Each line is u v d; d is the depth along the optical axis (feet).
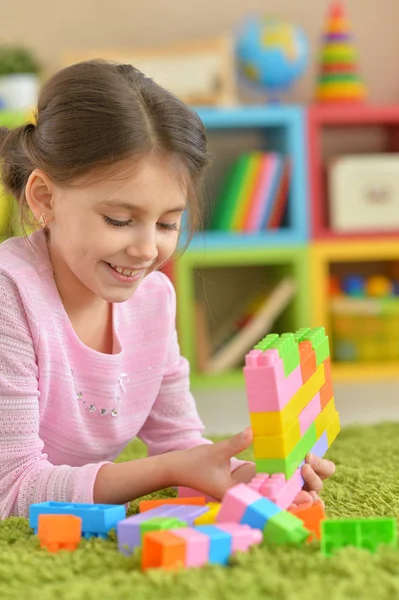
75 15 12.51
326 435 4.36
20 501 4.04
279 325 12.26
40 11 12.46
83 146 3.91
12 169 4.49
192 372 11.23
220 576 2.87
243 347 11.40
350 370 11.32
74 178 3.91
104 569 3.14
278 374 3.38
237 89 12.64
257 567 2.96
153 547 3.05
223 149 12.64
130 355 4.70
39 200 4.19
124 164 3.83
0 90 11.34
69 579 3.06
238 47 12.10
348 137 12.87
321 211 12.14
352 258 12.53
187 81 11.61
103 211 3.88
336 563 2.97
